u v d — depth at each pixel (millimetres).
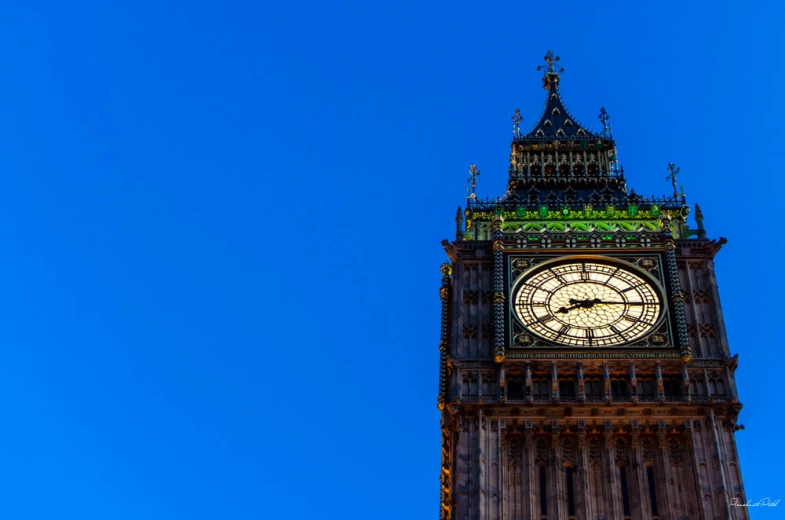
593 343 70562
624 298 73250
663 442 66438
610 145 91125
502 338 70438
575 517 64500
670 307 72438
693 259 75875
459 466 65750
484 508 64125
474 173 83812
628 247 75812
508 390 69062
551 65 100625
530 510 64438
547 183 87875
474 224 80875
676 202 81000
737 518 63156
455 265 76125
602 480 65625
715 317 72250
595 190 87000
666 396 68188
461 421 67438
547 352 70000
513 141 91750
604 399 67438
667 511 64188
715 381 68625
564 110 96000
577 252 75625
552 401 67500
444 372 72812
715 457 65375
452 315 74438
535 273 74938
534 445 66875
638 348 69875
